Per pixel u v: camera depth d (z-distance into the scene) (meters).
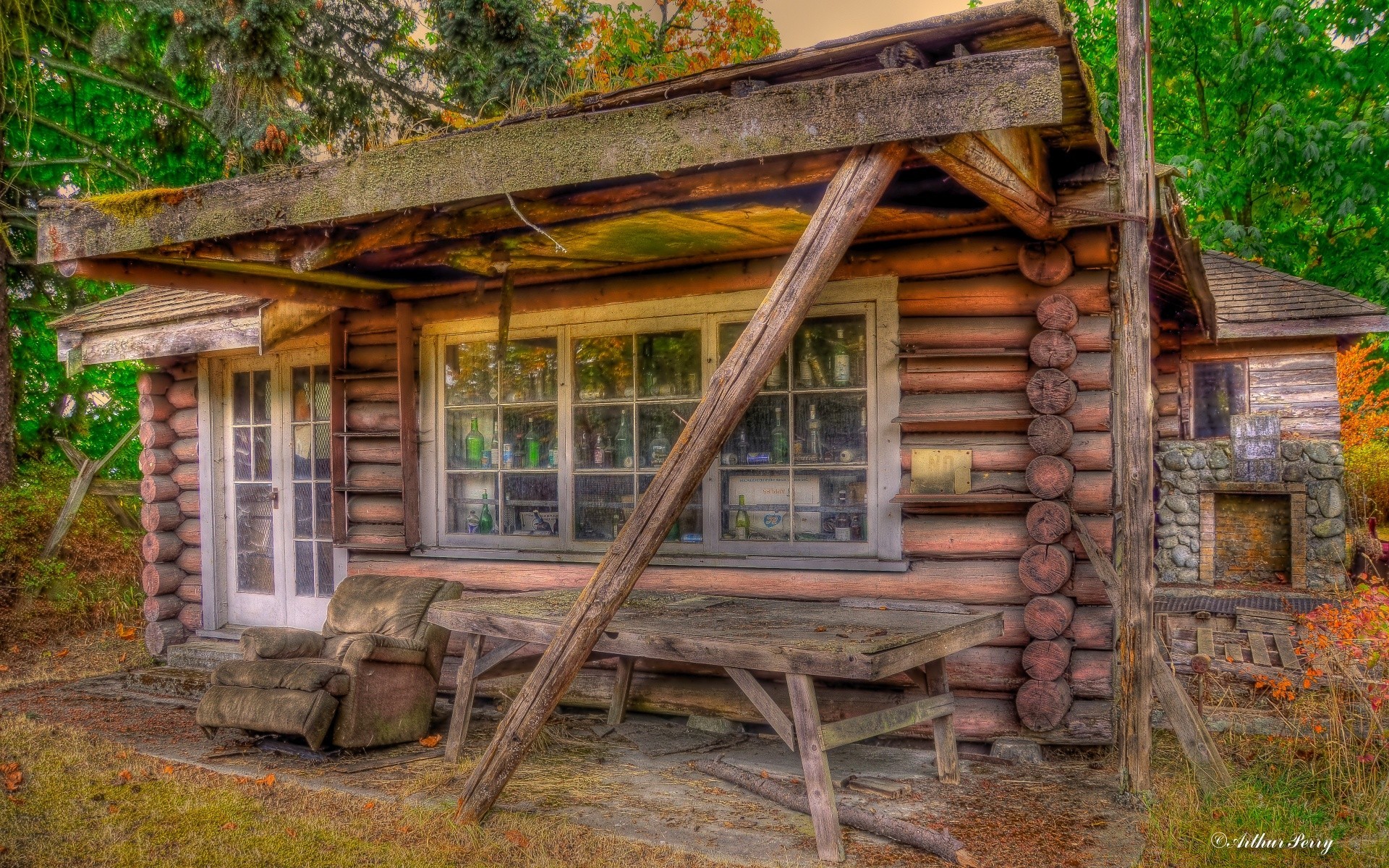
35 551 9.61
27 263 10.99
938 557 5.36
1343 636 4.73
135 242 4.89
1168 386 11.88
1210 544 10.57
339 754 5.13
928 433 5.41
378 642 5.24
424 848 3.79
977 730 5.14
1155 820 3.95
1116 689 4.98
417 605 5.66
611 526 6.21
